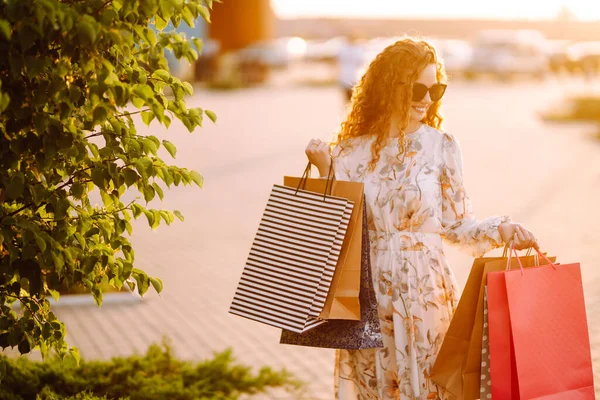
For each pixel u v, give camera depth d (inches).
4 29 109.2
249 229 477.1
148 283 145.6
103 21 116.9
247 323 305.0
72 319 304.3
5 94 110.0
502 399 135.9
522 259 144.5
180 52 124.3
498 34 1936.5
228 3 1926.7
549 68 1900.8
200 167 698.2
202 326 299.7
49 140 122.5
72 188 133.6
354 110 157.2
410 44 150.9
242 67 1731.1
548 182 619.8
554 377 137.0
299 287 141.8
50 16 110.9
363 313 144.2
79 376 211.9
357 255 143.4
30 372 207.2
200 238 453.1
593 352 257.8
